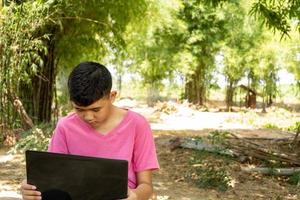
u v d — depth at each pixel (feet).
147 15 47.78
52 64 43.06
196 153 31.86
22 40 35.04
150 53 90.12
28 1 35.73
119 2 42.96
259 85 103.60
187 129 53.78
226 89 102.17
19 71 35.32
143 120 8.61
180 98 102.58
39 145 31.35
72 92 7.63
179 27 86.89
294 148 38.17
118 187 7.55
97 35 45.78
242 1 86.43
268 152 32.89
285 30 36.22
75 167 7.59
